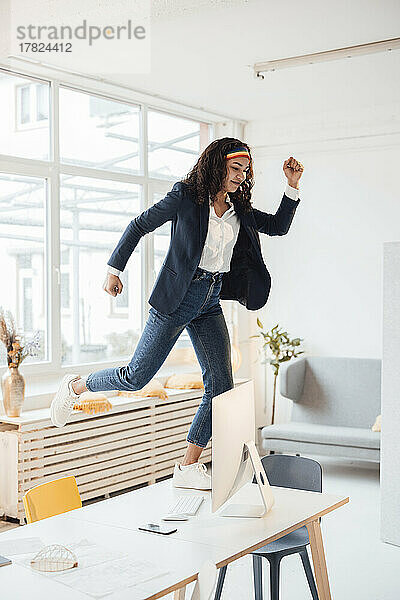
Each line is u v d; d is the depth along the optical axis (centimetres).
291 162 341
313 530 278
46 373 545
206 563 211
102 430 531
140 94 597
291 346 708
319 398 658
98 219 594
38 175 537
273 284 715
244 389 279
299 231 700
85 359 584
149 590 198
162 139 654
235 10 407
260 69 514
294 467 332
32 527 253
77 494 295
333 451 587
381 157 655
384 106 640
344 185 675
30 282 539
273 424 658
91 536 243
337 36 454
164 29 436
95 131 589
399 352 436
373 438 573
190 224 306
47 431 490
